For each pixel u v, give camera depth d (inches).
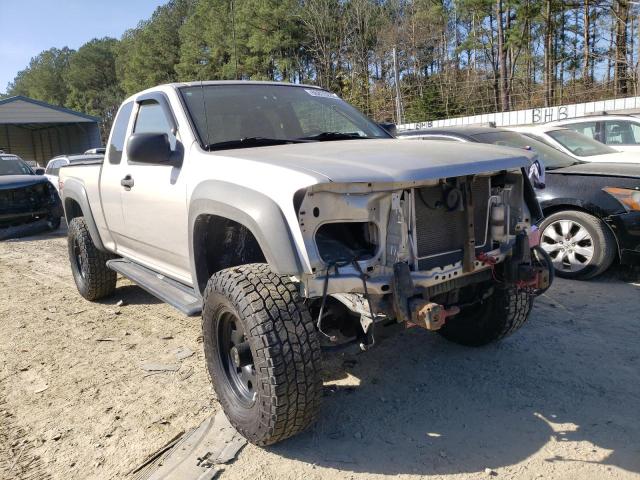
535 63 1560.0
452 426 122.3
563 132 297.7
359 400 135.5
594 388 135.0
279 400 104.4
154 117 161.5
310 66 1809.8
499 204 125.1
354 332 118.8
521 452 111.7
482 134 260.1
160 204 149.6
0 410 140.6
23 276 288.7
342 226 110.8
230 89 160.9
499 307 148.6
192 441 121.1
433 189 112.7
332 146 132.7
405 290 106.4
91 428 129.8
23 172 474.0
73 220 226.8
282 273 102.0
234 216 113.1
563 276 227.9
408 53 1576.0
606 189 211.6
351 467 109.8
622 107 592.1
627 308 188.7
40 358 172.9
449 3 1647.4
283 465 111.3
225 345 122.8
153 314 211.0
